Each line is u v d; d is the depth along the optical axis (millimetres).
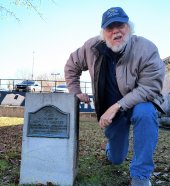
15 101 7781
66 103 1350
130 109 1293
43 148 1364
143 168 1147
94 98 1344
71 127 1342
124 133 1454
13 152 2086
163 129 4523
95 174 1491
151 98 1201
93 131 3770
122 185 1350
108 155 1638
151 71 1204
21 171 1379
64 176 1340
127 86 1250
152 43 1250
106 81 1303
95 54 1281
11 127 4367
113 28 1196
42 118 1370
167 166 1706
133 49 1219
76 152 1413
